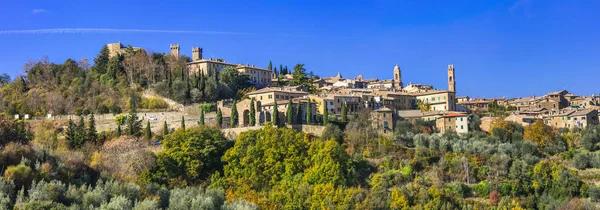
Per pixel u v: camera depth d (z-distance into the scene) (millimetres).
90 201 106125
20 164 116688
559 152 188375
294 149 161000
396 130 198250
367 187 154375
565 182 155625
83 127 186000
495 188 153750
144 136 183875
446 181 159625
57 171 120688
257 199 133500
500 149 178250
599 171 168625
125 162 149750
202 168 160250
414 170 163500
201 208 110312
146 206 104688
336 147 158250
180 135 166000
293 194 139250
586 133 197375
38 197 103375
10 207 99750
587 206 144250
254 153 160000
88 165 136125
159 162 152875
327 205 132000
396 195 141125
